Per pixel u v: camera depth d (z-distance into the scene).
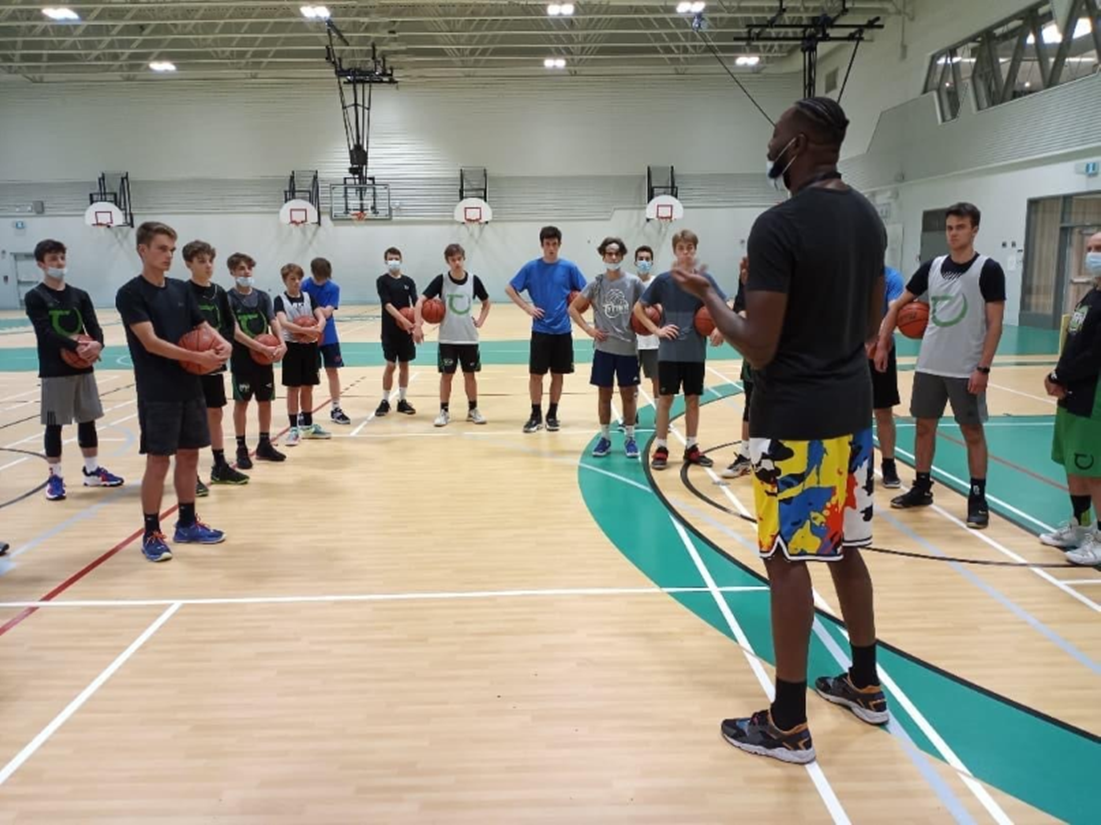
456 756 2.23
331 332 6.84
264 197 21.70
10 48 19.50
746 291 2.06
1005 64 13.60
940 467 5.30
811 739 2.21
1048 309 13.00
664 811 1.99
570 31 18.36
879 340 4.48
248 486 5.04
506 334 15.05
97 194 21.47
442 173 21.80
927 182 16.00
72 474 5.40
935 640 2.88
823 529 2.11
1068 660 2.72
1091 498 3.68
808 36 14.63
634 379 5.56
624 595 3.33
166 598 3.34
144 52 20.17
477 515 4.42
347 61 20.73
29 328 17.12
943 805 2.00
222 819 1.97
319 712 2.46
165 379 3.70
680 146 21.80
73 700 2.54
